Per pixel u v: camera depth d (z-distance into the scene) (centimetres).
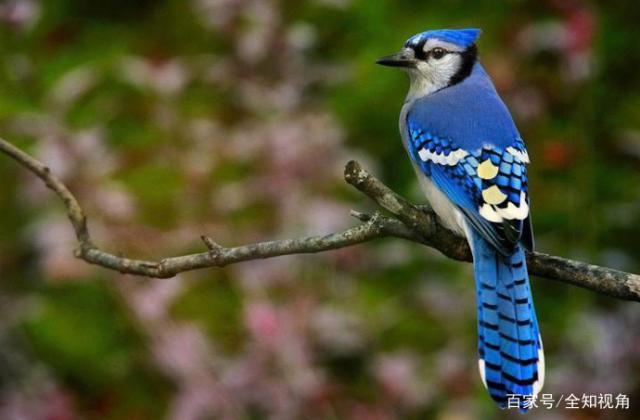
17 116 1162
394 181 1277
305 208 1080
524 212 859
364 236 774
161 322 1037
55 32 1327
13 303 1218
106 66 1208
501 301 807
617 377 1030
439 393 1049
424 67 998
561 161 1200
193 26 1316
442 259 1168
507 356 794
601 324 1052
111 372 1189
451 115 938
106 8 1398
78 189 1077
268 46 1145
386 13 1308
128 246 1084
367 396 1077
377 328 1116
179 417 1008
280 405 1015
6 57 1262
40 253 1216
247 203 1089
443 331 1133
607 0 1327
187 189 1101
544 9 1234
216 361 1030
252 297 1067
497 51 1212
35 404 1107
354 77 1270
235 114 1152
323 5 1214
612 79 1314
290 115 1129
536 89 1190
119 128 1206
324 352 1077
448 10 1301
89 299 1222
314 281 1088
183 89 1155
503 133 919
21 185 1195
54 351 1194
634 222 1235
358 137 1273
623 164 1280
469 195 880
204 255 792
